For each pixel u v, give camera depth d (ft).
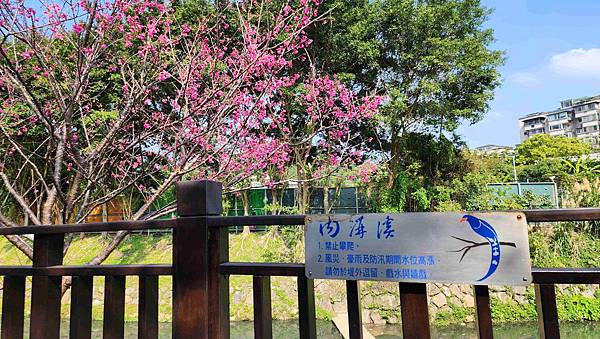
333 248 4.54
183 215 5.09
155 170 13.38
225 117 13.32
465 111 37.81
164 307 30.09
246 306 30.94
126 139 14.01
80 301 5.48
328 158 24.21
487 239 3.97
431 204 40.93
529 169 61.41
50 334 5.51
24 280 5.88
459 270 4.02
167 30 13.64
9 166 21.06
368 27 35.27
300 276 4.66
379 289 31.09
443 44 35.35
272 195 40.52
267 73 15.15
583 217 3.75
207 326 4.78
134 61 14.17
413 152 42.98
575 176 43.62
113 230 5.45
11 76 10.72
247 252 37.32
